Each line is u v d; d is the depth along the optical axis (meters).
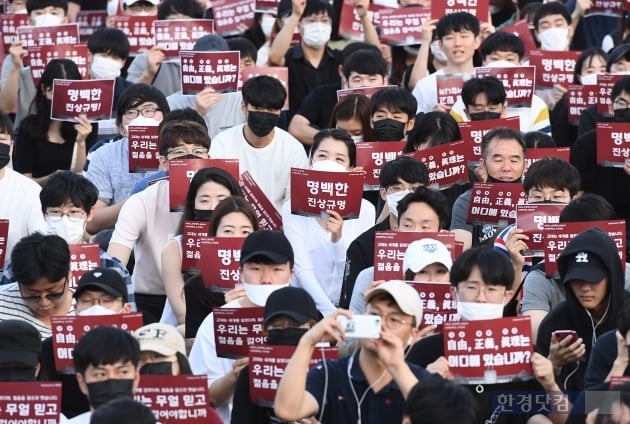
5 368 20.22
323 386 18.80
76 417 20.03
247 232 24.38
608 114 34.03
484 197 26.64
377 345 18.17
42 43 37.88
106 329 19.12
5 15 40.22
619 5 41.56
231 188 25.84
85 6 47.59
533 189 26.19
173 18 39.72
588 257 21.83
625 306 20.06
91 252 24.84
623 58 35.75
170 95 38.25
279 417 18.45
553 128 36.16
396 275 23.62
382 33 38.75
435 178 28.25
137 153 29.67
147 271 27.42
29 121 34.28
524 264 26.55
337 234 26.75
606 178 31.05
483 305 21.08
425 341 20.95
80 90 32.91
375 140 31.16
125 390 18.97
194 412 19.42
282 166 31.12
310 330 18.25
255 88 30.58
